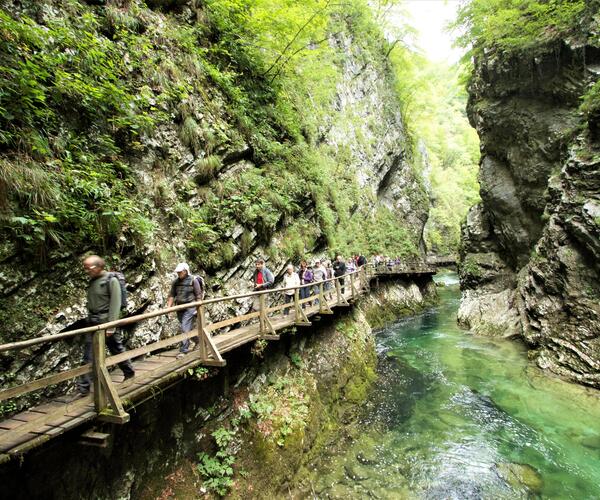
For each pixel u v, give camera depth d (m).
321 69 19.91
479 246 20.72
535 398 9.74
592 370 10.09
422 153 47.53
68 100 6.15
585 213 11.30
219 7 11.38
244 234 9.52
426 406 9.62
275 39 13.62
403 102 38.75
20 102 5.18
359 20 33.66
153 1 9.57
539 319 12.93
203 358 5.28
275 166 12.39
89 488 4.11
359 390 10.11
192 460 5.46
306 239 13.39
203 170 8.91
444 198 48.72
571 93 14.70
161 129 8.13
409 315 22.78
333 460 7.24
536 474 6.80
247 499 5.59
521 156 17.22
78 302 5.25
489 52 18.64
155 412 5.00
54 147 5.61
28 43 5.65
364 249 24.05
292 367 8.34
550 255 12.84
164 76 8.49
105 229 5.87
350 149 27.28
